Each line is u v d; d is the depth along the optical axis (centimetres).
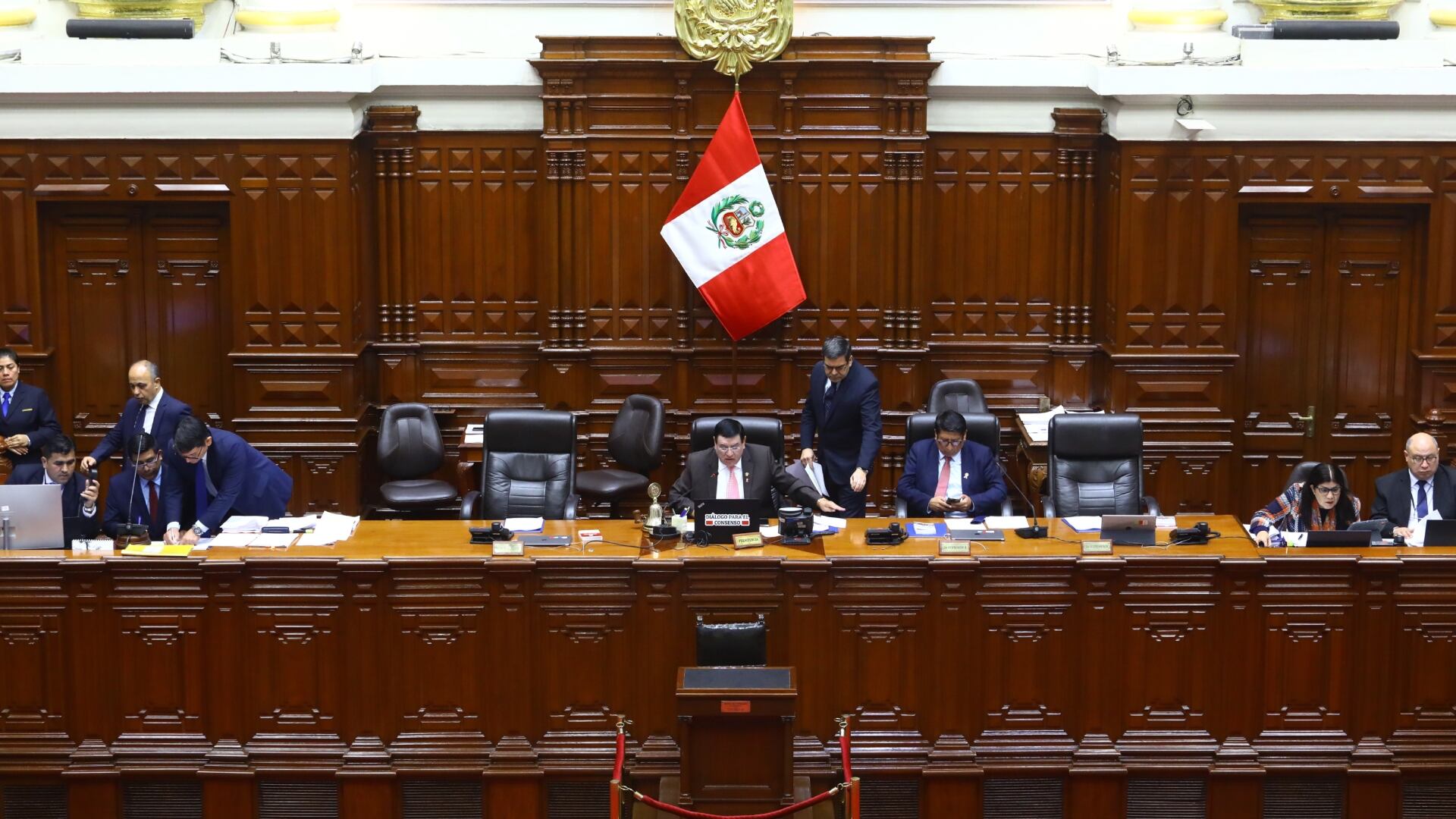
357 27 1419
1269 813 1024
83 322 1423
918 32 1420
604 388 1430
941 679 1013
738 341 1420
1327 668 1015
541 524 1077
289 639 1010
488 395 1449
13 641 1009
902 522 1082
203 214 1410
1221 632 1012
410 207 1422
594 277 1414
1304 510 1105
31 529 1013
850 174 1402
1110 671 1016
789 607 1011
